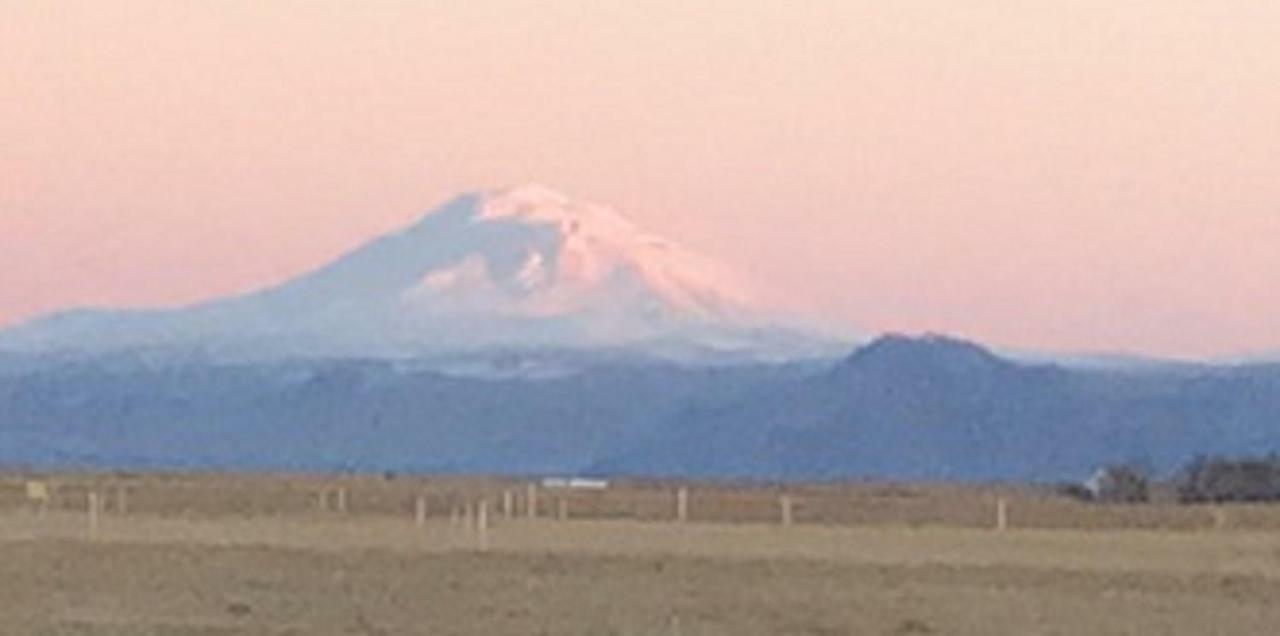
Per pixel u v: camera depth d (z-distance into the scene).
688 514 183.75
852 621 91.94
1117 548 134.38
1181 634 89.31
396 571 107.06
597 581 104.06
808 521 173.75
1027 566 115.56
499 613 92.19
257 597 96.62
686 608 94.56
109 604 93.69
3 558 109.19
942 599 98.69
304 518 164.25
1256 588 104.50
